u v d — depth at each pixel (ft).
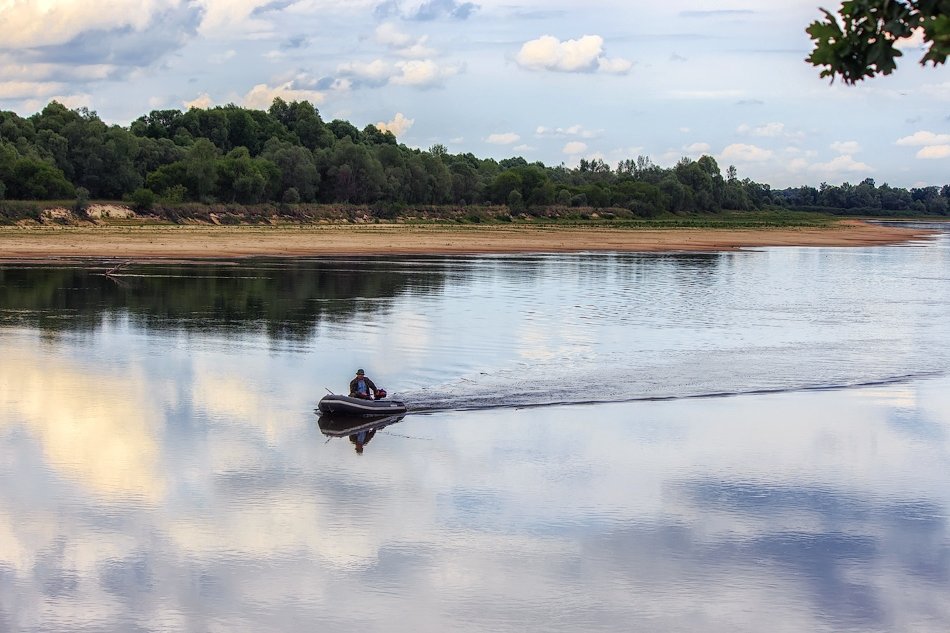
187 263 265.95
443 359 126.11
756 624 54.08
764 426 96.22
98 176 475.31
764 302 195.42
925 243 496.64
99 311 167.63
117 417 96.37
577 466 82.74
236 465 81.82
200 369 119.65
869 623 54.39
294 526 68.08
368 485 77.20
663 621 54.34
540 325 155.33
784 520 70.18
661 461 84.43
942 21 18.03
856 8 19.83
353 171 545.85
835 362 128.77
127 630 52.85
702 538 66.64
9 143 449.89
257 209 463.42
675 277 248.52
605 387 111.55
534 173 634.43
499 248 350.84
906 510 72.64
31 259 265.13
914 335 154.81
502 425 95.96
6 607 55.16
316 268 255.70
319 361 124.88
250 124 649.20
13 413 96.94
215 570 60.64
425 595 57.41
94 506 71.36
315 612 55.11
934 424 97.96
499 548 64.64
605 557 63.21
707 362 126.62
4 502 71.72
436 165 590.96
